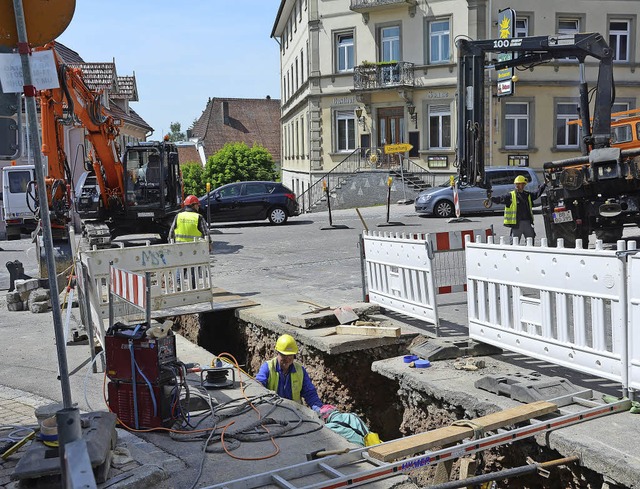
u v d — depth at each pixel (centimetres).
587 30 3089
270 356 881
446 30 3181
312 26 3512
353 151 3484
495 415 491
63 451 330
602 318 516
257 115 7306
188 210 1134
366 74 3306
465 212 2366
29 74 343
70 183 1266
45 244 353
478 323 666
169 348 547
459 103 1198
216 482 446
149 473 423
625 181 1212
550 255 561
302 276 1322
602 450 432
